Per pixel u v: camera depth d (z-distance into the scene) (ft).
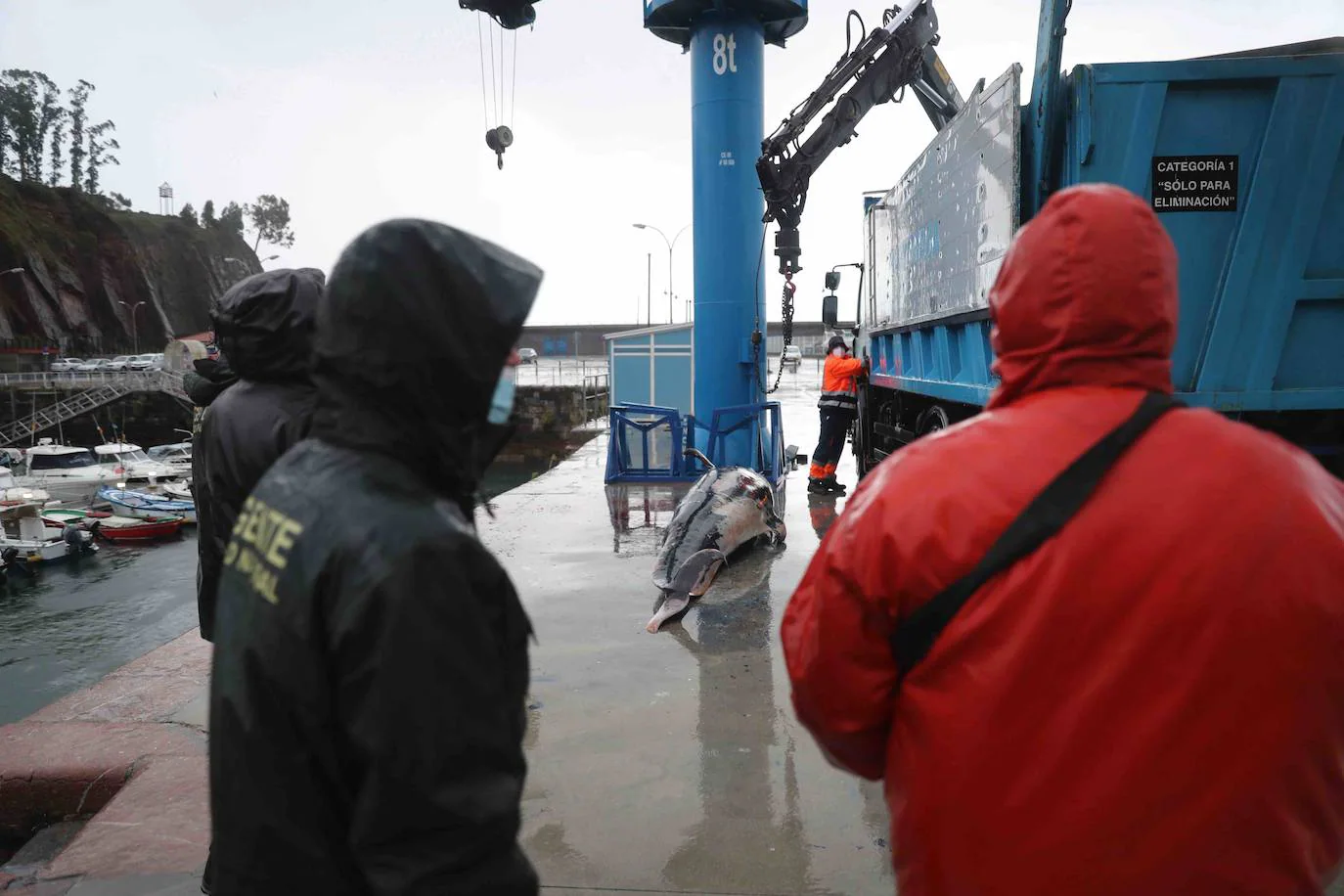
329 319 4.24
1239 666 3.51
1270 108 14.93
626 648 15.78
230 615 4.24
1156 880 3.58
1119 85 15.03
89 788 11.60
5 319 288.10
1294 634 3.51
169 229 412.16
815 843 9.55
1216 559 3.56
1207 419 3.98
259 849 3.92
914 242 27.96
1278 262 14.98
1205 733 3.53
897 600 4.14
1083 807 3.66
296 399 7.75
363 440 4.15
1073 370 4.16
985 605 3.85
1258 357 15.20
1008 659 3.79
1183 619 3.55
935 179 24.56
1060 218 4.23
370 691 3.67
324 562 3.84
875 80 29.66
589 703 13.38
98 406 202.49
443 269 4.08
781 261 29.66
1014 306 4.35
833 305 34.04
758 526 21.26
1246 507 3.63
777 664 14.92
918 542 4.02
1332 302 15.12
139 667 15.30
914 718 4.17
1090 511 3.76
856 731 4.61
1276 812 3.55
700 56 31.04
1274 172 14.87
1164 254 4.14
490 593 4.05
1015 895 3.79
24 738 12.55
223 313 7.68
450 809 3.69
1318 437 15.97
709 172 31.45
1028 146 17.03
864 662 4.40
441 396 4.10
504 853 3.89
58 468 170.50
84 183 469.16
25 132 434.71
